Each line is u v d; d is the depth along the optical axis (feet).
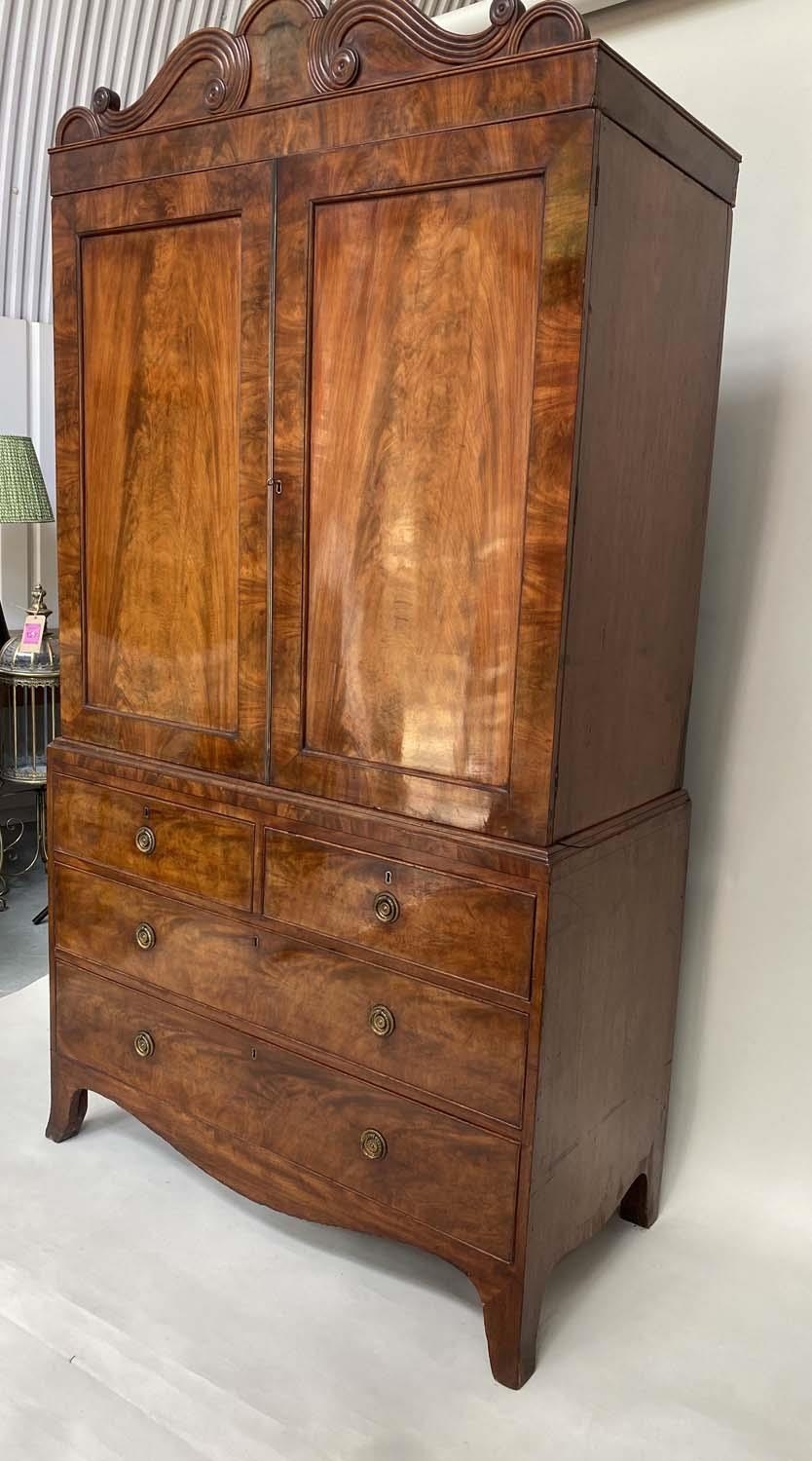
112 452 6.36
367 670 5.58
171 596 6.27
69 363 6.43
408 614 5.40
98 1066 7.11
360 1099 5.87
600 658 5.30
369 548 5.47
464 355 5.04
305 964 5.97
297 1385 5.47
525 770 5.10
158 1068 6.78
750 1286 6.39
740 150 6.55
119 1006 6.92
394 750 5.56
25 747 12.13
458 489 5.16
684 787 7.13
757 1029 7.06
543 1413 5.38
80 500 6.56
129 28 11.87
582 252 4.58
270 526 5.75
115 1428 5.15
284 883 5.98
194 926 6.42
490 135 4.76
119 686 6.64
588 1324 6.02
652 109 4.90
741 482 6.73
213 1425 5.19
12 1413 5.20
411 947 5.53
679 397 5.63
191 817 6.31
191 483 6.05
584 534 4.96
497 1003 5.27
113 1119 7.79
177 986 6.57
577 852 5.26
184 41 5.65
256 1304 6.02
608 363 4.90
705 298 5.72
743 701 6.88
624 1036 6.10
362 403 5.37
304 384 5.49
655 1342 5.90
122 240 6.08
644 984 6.24
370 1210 5.93
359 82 5.12
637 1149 6.53
